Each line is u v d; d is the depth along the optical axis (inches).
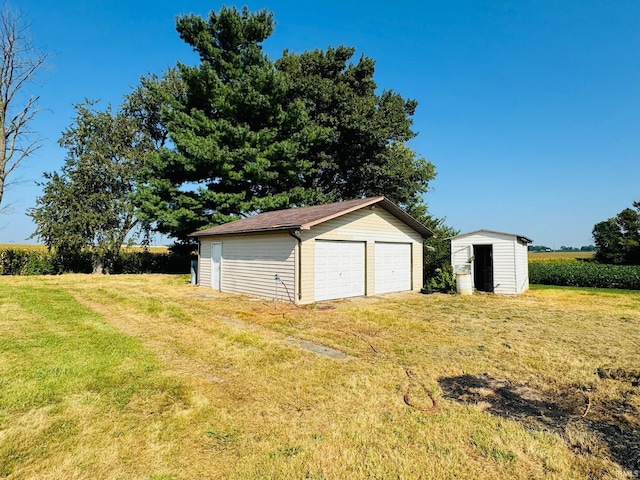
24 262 789.2
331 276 457.7
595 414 141.7
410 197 978.1
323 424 132.6
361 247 499.8
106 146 808.9
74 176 774.5
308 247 429.4
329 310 378.6
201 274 626.2
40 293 474.0
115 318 326.0
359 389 165.2
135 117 928.3
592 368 196.7
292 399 154.3
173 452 114.0
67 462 107.5
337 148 938.7
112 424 130.5
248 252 505.0
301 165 834.2
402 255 564.7
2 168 733.9
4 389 157.9
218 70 862.5
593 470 104.7
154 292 526.9
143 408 143.9
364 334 273.0
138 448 116.0
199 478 101.9
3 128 734.5
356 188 992.9
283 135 840.9
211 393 159.9
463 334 275.4
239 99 771.4
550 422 134.8
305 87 890.7
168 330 279.6
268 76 781.3
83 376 175.0
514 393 162.7
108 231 803.4
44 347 224.4
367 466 107.0
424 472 104.3
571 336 271.0
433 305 424.2
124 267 924.0
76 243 762.8
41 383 165.3
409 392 162.6
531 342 252.4
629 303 451.5
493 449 115.6
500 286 551.8
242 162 780.0
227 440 121.6
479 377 182.4
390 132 888.3
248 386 168.6
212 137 754.2
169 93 852.0
